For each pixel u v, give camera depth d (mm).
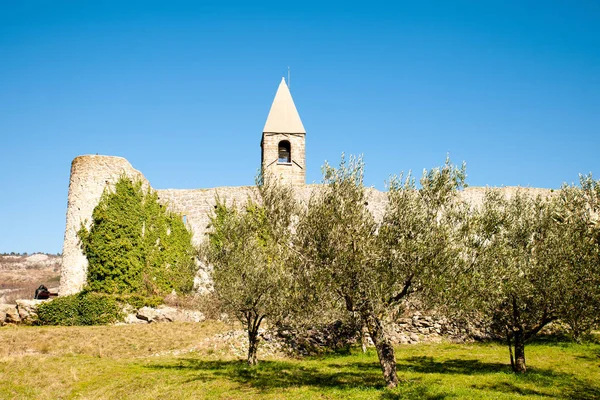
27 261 112875
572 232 17531
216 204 42969
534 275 18281
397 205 16500
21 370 21141
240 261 21750
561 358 22391
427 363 22234
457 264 15992
